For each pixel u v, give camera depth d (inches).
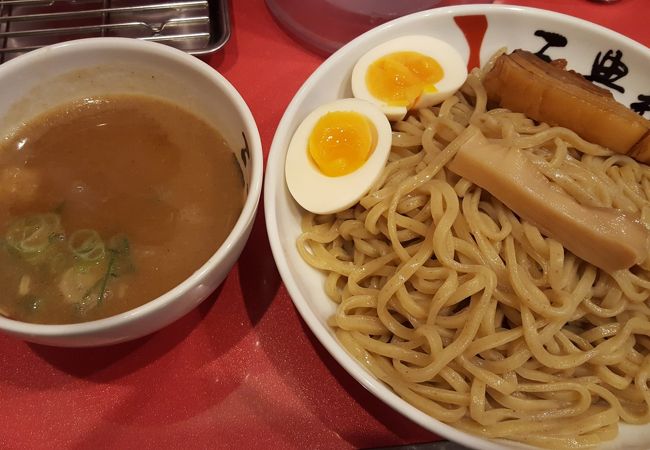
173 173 6.8
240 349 7.1
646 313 7.2
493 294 6.9
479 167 6.9
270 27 10.1
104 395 6.7
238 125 6.5
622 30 10.3
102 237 6.4
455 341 6.6
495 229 7.2
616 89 8.7
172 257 6.3
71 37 9.4
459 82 8.4
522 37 8.8
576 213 6.7
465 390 6.6
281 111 9.1
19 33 9.1
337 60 8.1
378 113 7.7
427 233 7.3
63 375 6.8
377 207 7.4
